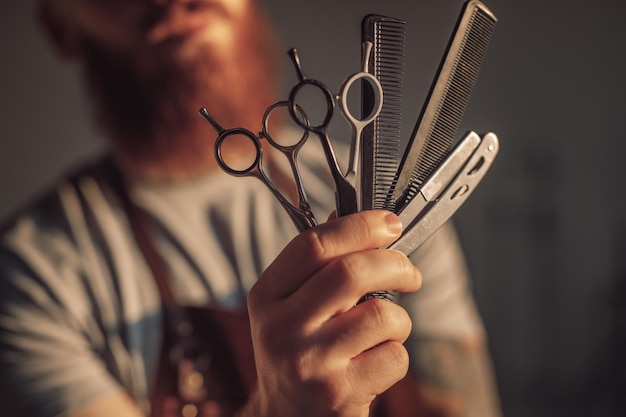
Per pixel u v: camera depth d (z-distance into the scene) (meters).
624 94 1.90
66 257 1.15
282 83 1.39
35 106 1.28
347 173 0.52
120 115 1.22
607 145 1.90
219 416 1.09
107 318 1.14
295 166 0.53
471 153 0.56
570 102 1.89
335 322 0.49
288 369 0.49
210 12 1.21
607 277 1.92
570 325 1.91
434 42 1.57
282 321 0.49
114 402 1.09
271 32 1.38
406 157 0.54
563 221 1.90
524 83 1.86
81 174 1.21
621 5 1.90
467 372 1.21
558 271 1.91
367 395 0.50
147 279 1.15
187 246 1.17
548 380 1.89
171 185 1.19
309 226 0.53
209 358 1.12
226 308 1.15
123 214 1.18
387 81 0.55
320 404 0.49
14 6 1.28
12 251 1.14
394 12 1.56
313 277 0.49
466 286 1.33
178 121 1.20
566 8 1.88
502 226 1.86
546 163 1.87
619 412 1.90
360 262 0.48
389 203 0.54
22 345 1.10
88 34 1.22
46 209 1.18
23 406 1.08
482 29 0.59
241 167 1.21
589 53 1.89
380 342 0.50
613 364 1.91
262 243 1.18
